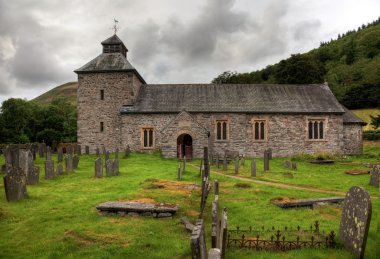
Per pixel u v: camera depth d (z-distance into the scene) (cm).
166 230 1016
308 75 6688
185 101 3678
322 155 3159
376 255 801
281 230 999
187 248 868
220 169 2511
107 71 3694
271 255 805
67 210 1205
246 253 824
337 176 2195
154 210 1134
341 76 8681
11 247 873
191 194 1475
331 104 3753
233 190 1623
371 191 1692
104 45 3916
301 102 3741
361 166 2736
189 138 3575
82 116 3725
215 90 3878
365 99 7031
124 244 898
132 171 2252
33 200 1346
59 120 6569
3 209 1171
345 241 859
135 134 3562
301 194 1563
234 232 973
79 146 3447
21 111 6431
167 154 3250
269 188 1706
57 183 1756
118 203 1205
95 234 964
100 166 1966
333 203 1350
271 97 3791
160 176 2022
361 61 9456
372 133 5559
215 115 3569
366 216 771
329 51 11631
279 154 3619
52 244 890
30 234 966
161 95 3800
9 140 6044
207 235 970
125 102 3678
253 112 3575
